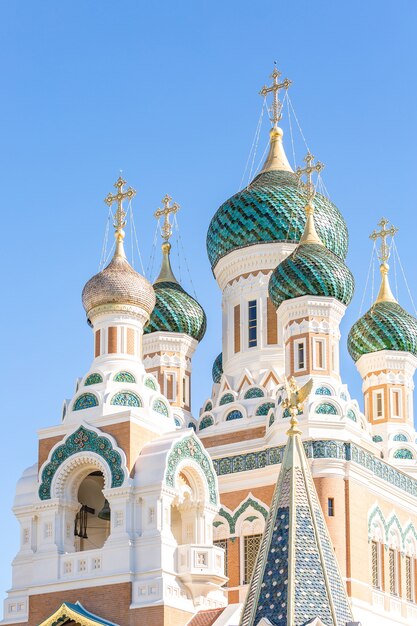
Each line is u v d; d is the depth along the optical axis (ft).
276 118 260.01
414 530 224.94
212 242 251.80
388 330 249.55
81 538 192.65
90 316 205.57
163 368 251.19
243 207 244.42
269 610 134.41
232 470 216.95
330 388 216.95
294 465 143.54
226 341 245.86
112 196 213.25
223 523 214.69
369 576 205.98
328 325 222.28
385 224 263.49
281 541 138.92
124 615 176.14
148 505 181.78
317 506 142.20
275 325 239.09
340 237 246.88
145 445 188.65
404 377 249.96
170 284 261.24
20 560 188.75
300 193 245.24
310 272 221.87
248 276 244.22
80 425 190.39
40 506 189.47
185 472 189.67
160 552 177.78
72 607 178.40
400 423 246.88
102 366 199.00
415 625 217.56
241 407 229.66
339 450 207.72
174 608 174.91
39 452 194.39
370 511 211.61
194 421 245.45
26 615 184.34
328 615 133.49
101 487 197.57
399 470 223.51
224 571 205.26
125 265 206.59
